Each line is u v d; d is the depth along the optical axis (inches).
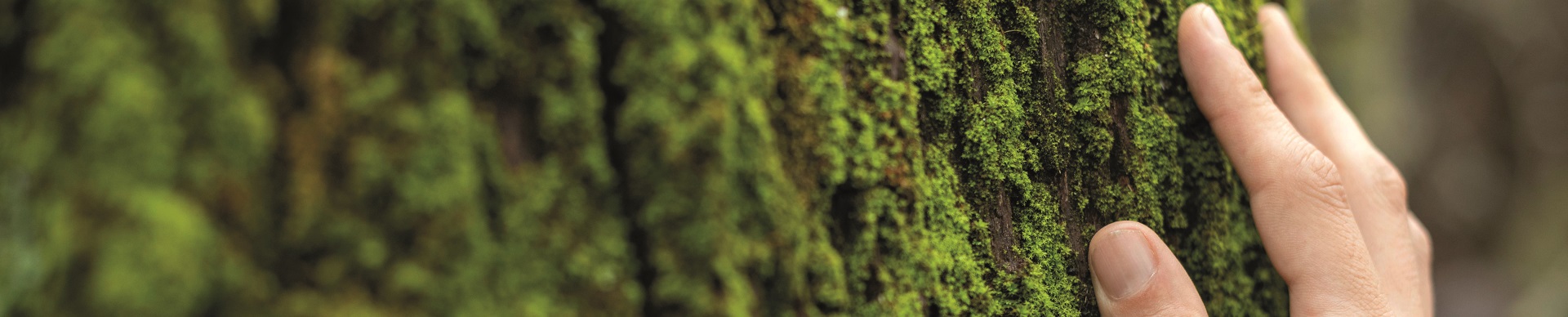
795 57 20.4
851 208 20.6
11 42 18.7
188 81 18.5
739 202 19.7
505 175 19.3
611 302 19.5
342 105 18.8
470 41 19.2
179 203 18.5
